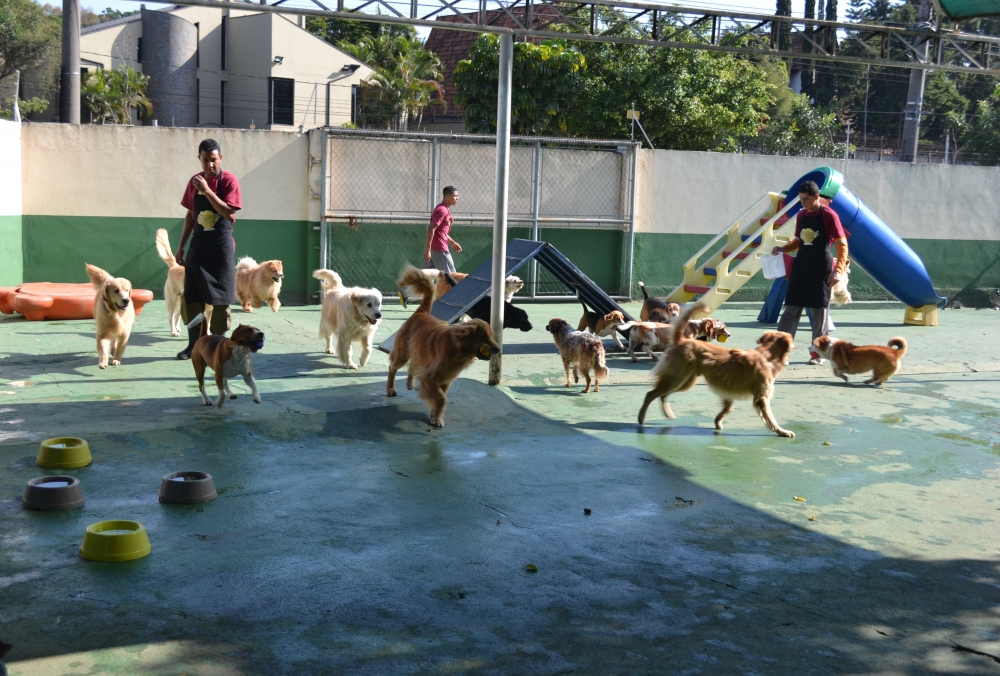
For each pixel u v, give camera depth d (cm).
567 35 757
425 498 467
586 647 309
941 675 299
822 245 897
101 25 3472
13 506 421
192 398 638
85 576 349
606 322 898
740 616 339
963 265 1573
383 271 1325
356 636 310
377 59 4041
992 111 3625
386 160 1316
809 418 701
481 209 1376
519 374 801
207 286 767
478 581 362
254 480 484
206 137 1217
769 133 3444
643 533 429
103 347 740
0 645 197
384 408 627
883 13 5172
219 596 337
